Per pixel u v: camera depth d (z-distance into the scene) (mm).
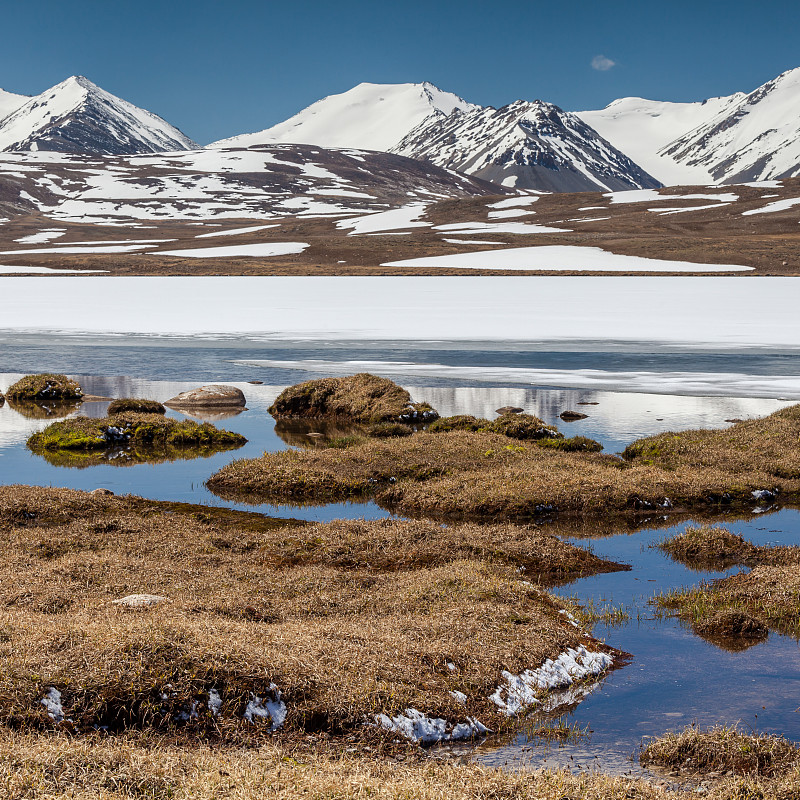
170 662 9211
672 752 8969
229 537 17234
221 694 9086
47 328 67375
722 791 7961
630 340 58000
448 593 13336
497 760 8961
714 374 43750
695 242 147250
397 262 143375
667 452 25703
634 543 18062
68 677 8938
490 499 20344
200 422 33750
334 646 10266
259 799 6988
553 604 13672
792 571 15172
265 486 22547
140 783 7238
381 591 13742
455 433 28000
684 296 89625
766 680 11211
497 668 10578
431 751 9062
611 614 13703
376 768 8117
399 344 56969
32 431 31828
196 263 144000
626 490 20781
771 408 34656
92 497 20062
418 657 10344
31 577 13820
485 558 16344
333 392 35250
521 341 58000
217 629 10391
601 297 89250
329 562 16000
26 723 8398
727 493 21375
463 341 58188
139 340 59938
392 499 21375
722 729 9391
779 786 8047
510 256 142375
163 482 23656
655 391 38906
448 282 109688
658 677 11305
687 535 17609
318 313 77250
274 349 54906
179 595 12883
